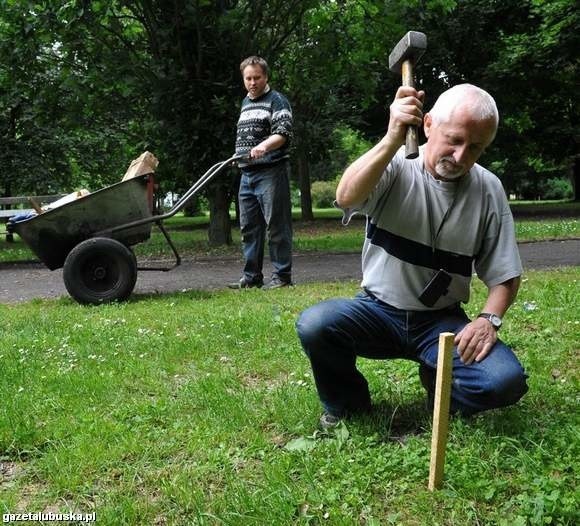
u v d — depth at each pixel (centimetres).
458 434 272
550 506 217
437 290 275
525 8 2181
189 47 1151
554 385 339
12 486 256
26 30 1027
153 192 671
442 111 248
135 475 258
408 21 1888
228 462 266
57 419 314
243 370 390
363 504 230
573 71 2227
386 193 269
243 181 680
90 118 1324
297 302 583
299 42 1263
